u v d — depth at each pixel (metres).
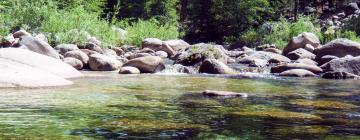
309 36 20.42
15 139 4.09
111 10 39.44
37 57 10.31
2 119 5.09
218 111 5.99
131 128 4.73
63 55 14.82
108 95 7.40
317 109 6.35
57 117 5.27
